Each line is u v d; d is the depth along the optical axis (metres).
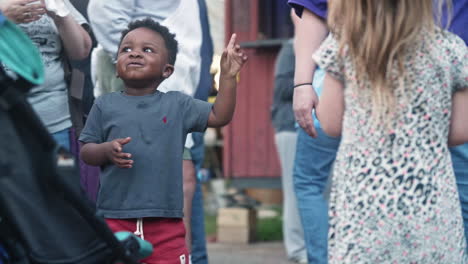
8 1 4.57
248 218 9.22
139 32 4.03
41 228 2.94
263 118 13.05
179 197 3.92
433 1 3.71
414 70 3.32
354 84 3.38
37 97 4.79
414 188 3.29
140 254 3.32
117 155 3.72
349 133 3.40
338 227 3.40
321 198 5.56
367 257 3.33
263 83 13.04
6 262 2.98
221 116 3.93
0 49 2.86
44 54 4.80
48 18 4.82
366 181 3.33
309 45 4.28
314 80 5.09
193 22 5.11
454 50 3.37
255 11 12.94
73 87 4.90
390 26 3.31
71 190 2.91
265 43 12.67
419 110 3.32
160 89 4.93
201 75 5.37
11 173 2.87
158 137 3.90
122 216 3.86
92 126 4.00
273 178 12.98
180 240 3.98
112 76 5.14
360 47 3.35
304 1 4.27
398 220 3.30
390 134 3.31
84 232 3.05
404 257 3.31
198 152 5.38
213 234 9.87
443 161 3.36
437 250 3.32
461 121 3.47
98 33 5.03
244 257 8.12
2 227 2.93
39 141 2.90
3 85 2.85
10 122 2.88
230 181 13.19
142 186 3.85
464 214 4.45
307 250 5.55
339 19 3.46
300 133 5.58
